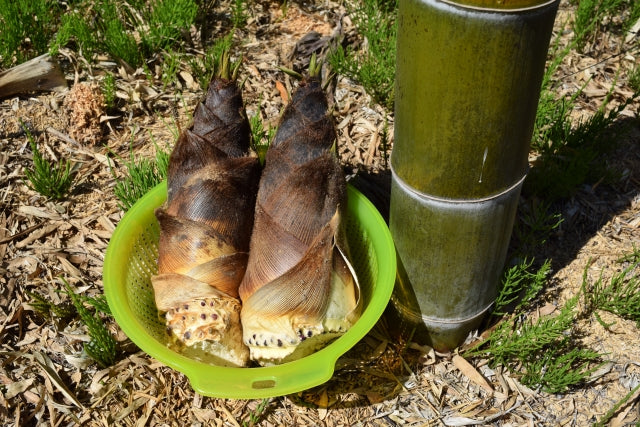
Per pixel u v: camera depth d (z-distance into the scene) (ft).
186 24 3.63
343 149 3.33
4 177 3.19
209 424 2.60
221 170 2.46
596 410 2.64
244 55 3.77
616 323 2.83
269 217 2.43
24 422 2.58
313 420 2.62
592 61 3.80
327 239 2.30
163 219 2.42
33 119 3.39
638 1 3.86
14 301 2.85
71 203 3.15
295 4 4.11
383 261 2.54
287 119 2.47
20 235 3.02
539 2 1.93
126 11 3.80
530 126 2.20
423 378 2.73
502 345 2.65
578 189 3.22
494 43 1.97
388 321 2.83
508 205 2.36
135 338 2.36
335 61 3.51
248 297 2.45
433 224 2.38
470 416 2.63
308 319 2.39
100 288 2.92
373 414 2.64
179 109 3.52
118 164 3.29
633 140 3.41
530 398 2.68
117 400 2.64
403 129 2.26
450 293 2.56
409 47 2.09
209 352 2.40
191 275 2.44
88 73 3.59
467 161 2.20
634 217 3.15
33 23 3.61
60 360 2.72
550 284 2.94
